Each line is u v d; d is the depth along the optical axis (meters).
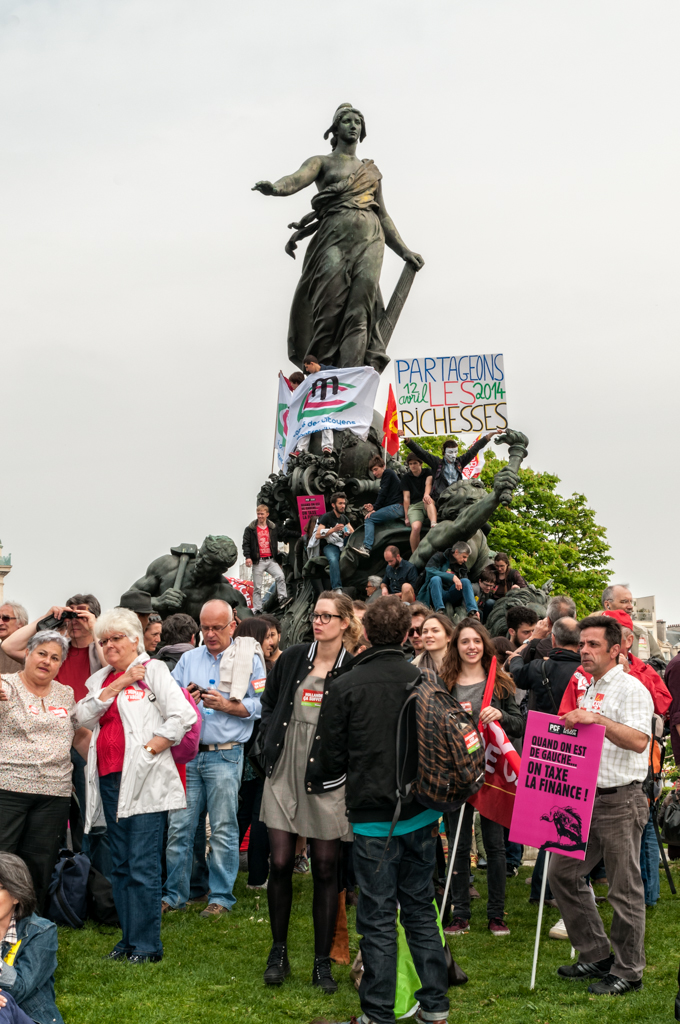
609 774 7.34
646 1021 6.51
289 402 23.05
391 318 23.47
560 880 7.48
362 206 23.08
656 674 8.55
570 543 50.38
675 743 9.35
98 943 8.33
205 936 8.54
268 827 7.50
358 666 6.54
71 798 9.35
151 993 7.04
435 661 9.23
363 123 23.34
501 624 16.19
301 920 9.11
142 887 7.75
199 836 10.14
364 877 6.23
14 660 9.85
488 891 8.98
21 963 5.98
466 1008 6.86
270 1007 6.84
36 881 7.91
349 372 21.34
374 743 6.27
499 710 8.20
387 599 6.65
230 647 9.57
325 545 19.88
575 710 7.39
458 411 19.94
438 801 6.16
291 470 21.53
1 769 7.84
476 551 17.97
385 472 19.36
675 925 9.12
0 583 80.38
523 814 7.55
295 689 7.64
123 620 8.09
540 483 50.47
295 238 23.66
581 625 7.63
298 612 20.53
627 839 7.25
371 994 6.02
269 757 7.55
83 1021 6.51
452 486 18.09
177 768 8.03
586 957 7.51
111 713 7.98
